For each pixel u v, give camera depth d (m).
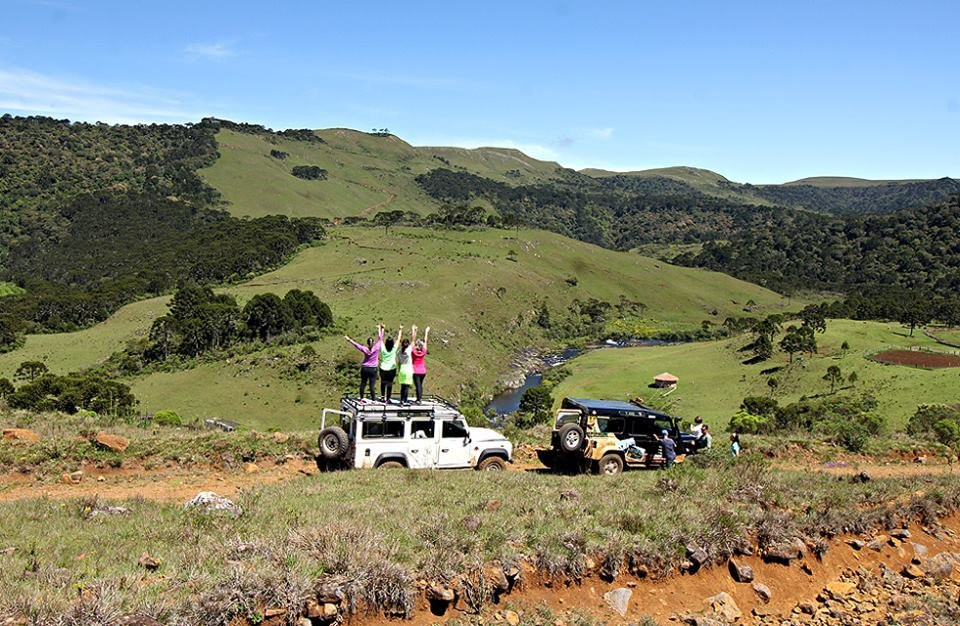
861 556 12.59
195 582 8.10
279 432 20.08
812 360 100.94
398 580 8.77
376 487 13.79
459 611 9.02
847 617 10.73
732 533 11.70
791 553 11.82
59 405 61.81
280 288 139.50
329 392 83.44
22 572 8.44
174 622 7.36
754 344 109.56
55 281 177.00
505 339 131.12
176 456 17.27
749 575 11.25
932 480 16.33
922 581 12.25
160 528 10.57
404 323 112.12
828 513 13.12
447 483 14.33
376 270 152.38
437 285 142.12
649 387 97.19
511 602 9.46
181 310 114.94
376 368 17.45
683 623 10.02
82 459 16.44
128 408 64.31
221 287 148.50
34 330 128.50
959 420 51.50
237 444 18.00
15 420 20.02
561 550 10.27
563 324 155.12
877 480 16.09
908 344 109.06
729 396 91.19
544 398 78.81
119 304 144.00
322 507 11.82
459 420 17.11
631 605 10.11
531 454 20.25
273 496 12.89
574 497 13.16
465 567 9.40
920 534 13.71
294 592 8.08
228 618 7.76
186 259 171.62
